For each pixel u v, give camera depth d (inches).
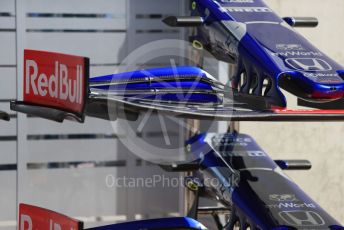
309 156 612.1
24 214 354.9
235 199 351.9
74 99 309.3
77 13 644.1
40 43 639.8
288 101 593.0
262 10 359.3
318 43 608.1
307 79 314.8
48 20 639.8
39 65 335.6
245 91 340.8
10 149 645.3
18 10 632.4
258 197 346.9
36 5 636.7
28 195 652.1
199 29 369.4
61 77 319.9
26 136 645.3
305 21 372.5
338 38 611.5
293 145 607.5
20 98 637.3
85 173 661.3
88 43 647.8
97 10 647.1
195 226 362.0
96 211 666.2
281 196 349.1
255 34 339.3
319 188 617.6
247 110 318.3
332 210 621.3
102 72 651.5
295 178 613.6
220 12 351.6
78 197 662.5
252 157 380.5
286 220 329.7
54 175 656.4
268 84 327.6
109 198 667.4
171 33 649.6
